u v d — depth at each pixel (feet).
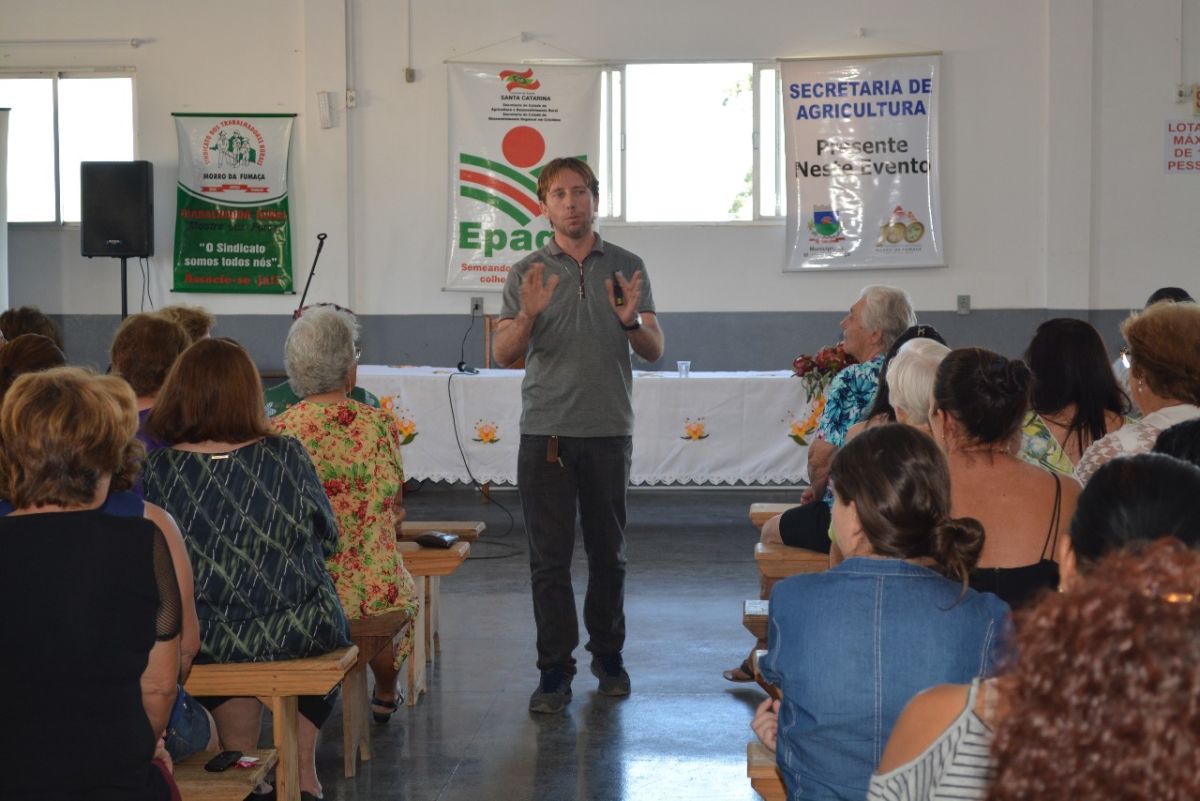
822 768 6.05
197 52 30.76
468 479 23.89
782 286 30.66
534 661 15.44
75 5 30.89
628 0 30.37
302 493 9.51
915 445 6.13
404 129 30.63
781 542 12.76
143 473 9.39
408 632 12.90
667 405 23.45
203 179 30.86
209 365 9.50
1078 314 29.94
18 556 6.32
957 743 4.24
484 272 30.76
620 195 30.89
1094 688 2.69
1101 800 2.65
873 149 30.12
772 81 30.55
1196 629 2.66
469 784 11.37
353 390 13.12
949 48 29.96
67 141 31.27
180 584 7.39
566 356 13.24
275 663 9.48
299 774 10.40
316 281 30.86
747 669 13.35
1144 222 29.99
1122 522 4.87
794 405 23.32
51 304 31.35
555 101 30.42
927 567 6.22
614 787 11.28
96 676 6.29
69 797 6.25
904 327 12.48
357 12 30.45
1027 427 9.44
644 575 20.33
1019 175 30.09
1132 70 29.78
